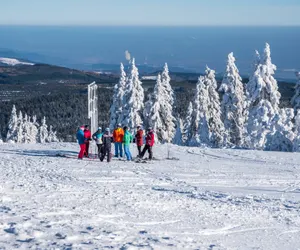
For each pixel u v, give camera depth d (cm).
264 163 2567
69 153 2717
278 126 3672
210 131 5181
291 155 2925
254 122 4294
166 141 5153
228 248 819
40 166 2094
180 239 825
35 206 987
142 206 1156
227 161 2614
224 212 1211
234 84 5125
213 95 5275
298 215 1270
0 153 2675
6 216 841
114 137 2570
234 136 5116
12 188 1216
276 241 948
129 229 855
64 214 927
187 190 1606
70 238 712
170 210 1154
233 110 5109
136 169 2150
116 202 1168
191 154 2897
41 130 8288
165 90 5256
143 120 5131
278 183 1916
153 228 915
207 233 950
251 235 981
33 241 682
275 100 4591
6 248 636
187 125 5347
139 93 4931
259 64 4631
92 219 905
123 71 5150
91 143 3234
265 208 1335
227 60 5131
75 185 1459
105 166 2205
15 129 6806
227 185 1819
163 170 2161
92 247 667
